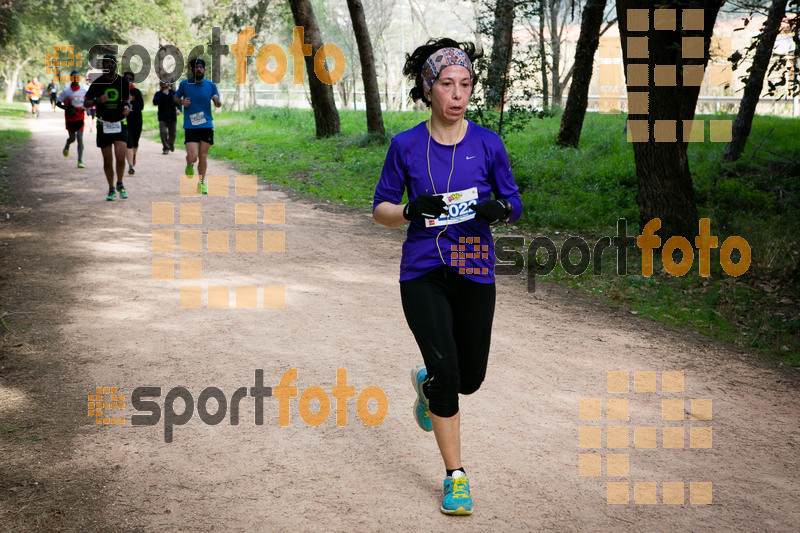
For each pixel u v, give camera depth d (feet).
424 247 11.07
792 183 40.32
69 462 12.07
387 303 21.97
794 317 22.80
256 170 52.54
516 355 18.24
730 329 21.74
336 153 61.36
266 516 10.61
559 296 24.43
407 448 12.94
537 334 20.11
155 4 127.95
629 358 18.49
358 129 79.46
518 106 50.26
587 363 17.93
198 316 20.03
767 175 42.34
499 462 12.52
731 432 14.32
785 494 11.88
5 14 117.29
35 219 32.91
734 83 79.71
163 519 10.46
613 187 42.29
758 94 45.34
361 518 10.62
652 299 24.40
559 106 92.63
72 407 14.21
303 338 18.56
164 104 61.11
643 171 30.63
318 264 26.58
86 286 22.57
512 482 11.85
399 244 30.76
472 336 11.33
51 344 17.57
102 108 37.11
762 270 27.45
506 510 11.00
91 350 17.25
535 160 51.60
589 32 56.08
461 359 11.58
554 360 18.02
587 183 43.75
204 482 11.54
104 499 10.95
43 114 122.72
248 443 12.92
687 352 19.31
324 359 17.13
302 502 11.02
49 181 44.47
